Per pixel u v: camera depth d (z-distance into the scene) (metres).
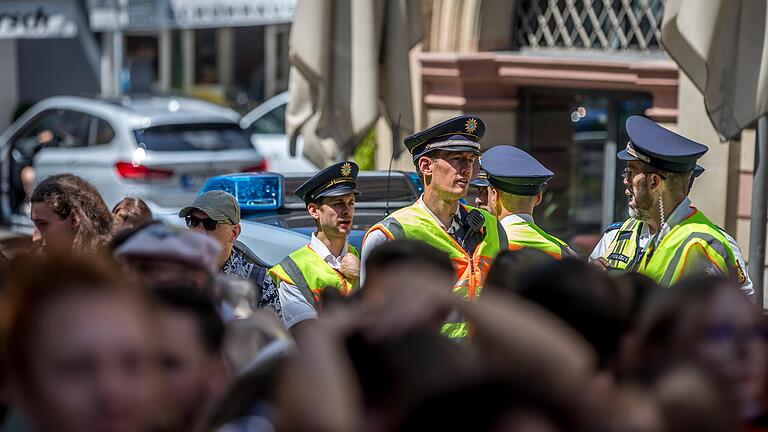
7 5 47.91
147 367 5.76
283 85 45.50
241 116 35.88
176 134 29.06
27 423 6.39
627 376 6.23
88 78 50.72
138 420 5.71
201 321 6.83
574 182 24.53
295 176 16.28
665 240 11.15
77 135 30.14
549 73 23.31
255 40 46.09
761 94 12.80
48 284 5.76
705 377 5.85
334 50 15.85
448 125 11.60
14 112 51.97
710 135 20.06
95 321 5.62
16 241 15.17
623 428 5.57
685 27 12.97
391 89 16.14
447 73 24.47
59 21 46.66
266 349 7.05
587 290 6.84
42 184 12.69
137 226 9.05
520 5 25.16
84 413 5.59
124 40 48.84
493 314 5.47
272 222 15.21
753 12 12.84
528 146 24.75
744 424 6.48
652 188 11.23
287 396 5.04
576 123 24.22
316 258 12.86
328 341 5.24
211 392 6.90
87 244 12.55
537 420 4.70
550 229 24.91
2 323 5.72
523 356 5.14
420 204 11.87
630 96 23.08
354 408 5.03
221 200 13.42
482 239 11.80
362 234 14.59
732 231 20.00
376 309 5.86
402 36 15.95
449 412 4.74
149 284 7.42
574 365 5.19
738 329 6.50
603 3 23.77
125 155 28.52
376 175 16.02
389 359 5.39
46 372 5.58
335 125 15.98
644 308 6.90
